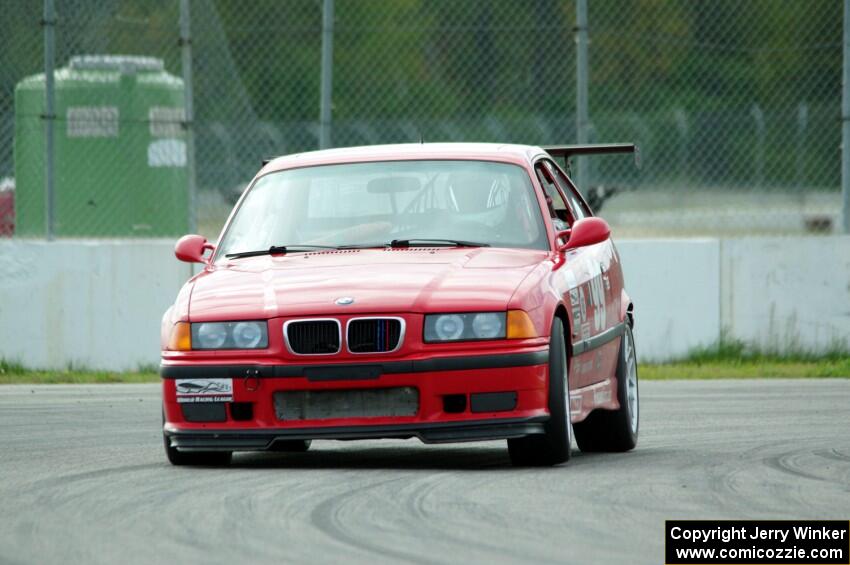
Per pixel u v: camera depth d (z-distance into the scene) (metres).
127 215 54.81
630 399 30.47
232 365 24.19
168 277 49.72
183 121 51.31
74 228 54.38
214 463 25.72
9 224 53.41
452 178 28.22
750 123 54.72
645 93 58.25
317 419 23.95
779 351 49.72
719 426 32.16
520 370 23.75
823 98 54.06
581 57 50.66
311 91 68.00
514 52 61.12
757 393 40.44
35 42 54.47
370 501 20.44
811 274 49.62
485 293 24.27
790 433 30.20
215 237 56.12
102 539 17.66
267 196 28.80
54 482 23.03
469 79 65.75
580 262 27.98
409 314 23.91
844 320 49.53
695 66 56.81
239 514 19.41
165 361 24.92
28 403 39.03
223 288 25.59
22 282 49.47
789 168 54.19
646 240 49.78
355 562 16.03
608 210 56.56
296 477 23.23
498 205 27.66
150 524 18.70
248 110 56.62
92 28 55.28
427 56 66.56
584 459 26.62
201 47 56.97
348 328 23.88
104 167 54.66
